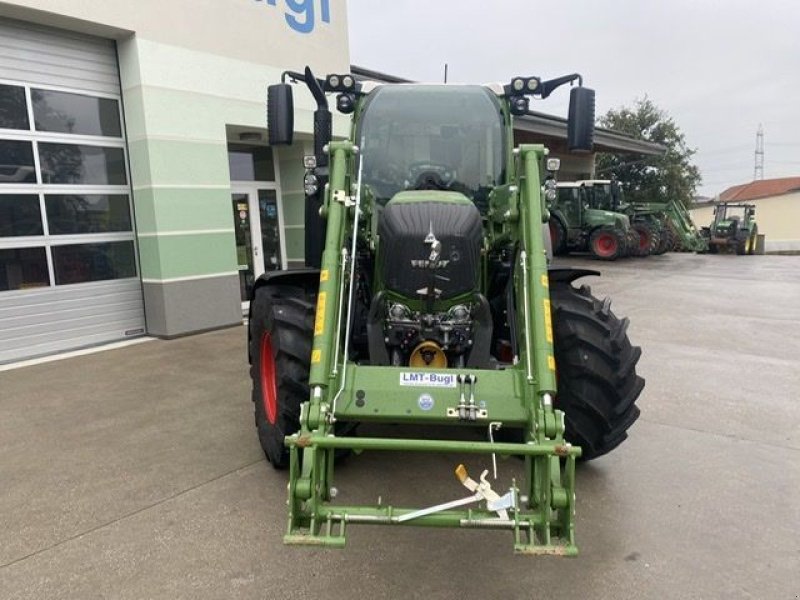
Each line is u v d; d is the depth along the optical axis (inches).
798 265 725.3
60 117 277.9
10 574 110.0
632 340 305.3
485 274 143.2
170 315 303.0
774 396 212.8
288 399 138.0
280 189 403.5
